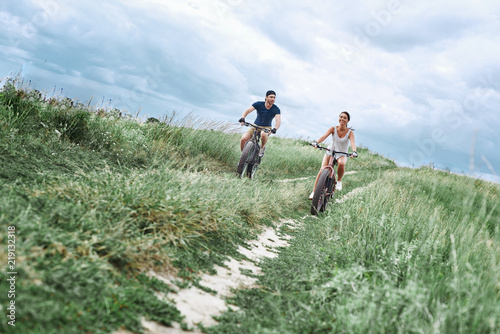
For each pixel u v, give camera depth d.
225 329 2.24
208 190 4.85
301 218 6.81
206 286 2.92
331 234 5.19
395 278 3.12
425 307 2.29
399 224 4.66
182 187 4.41
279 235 5.31
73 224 2.65
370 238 4.48
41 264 2.04
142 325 2.02
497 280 2.55
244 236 4.62
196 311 2.44
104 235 2.66
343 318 2.36
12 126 5.05
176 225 3.52
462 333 2.09
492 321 2.05
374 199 6.43
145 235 3.01
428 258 3.62
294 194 7.91
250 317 2.50
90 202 3.13
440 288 2.69
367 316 2.26
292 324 2.44
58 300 1.85
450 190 11.51
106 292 2.09
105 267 2.32
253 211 5.34
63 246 2.29
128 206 3.34
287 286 3.25
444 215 6.47
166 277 2.79
